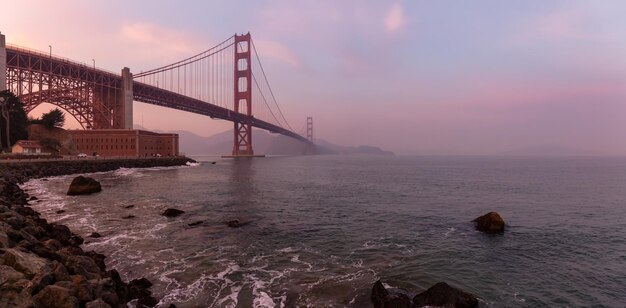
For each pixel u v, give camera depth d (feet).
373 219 92.02
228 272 50.42
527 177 261.24
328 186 182.39
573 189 179.42
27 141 255.50
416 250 62.75
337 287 45.37
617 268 55.52
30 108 313.53
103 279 37.27
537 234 77.56
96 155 321.52
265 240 68.85
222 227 79.25
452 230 79.71
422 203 123.54
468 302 40.27
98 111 383.86
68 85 353.72
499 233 77.51
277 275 49.44
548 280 50.01
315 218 92.38
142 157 338.34
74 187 126.62
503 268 54.49
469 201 131.34
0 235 41.11
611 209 116.16
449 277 50.06
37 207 98.68
